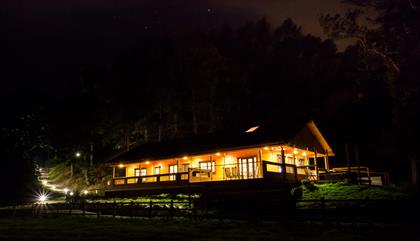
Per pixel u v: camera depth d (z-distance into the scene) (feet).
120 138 151.43
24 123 159.84
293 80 168.86
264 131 83.51
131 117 147.02
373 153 118.21
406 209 44.55
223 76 159.33
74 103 152.46
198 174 83.41
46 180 163.73
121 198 91.91
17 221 69.72
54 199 130.21
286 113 155.33
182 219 60.29
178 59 154.40
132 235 43.93
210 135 100.42
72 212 82.33
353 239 36.45
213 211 64.13
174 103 148.66
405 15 84.94
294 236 39.45
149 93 147.95
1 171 144.05
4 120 157.28
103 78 154.51
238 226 49.62
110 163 104.12
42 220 70.13
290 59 182.80
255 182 68.54
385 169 110.73
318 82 161.17
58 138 152.25
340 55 171.73
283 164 69.77
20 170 150.51
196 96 149.18
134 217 68.23
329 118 136.05
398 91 85.10
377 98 117.70
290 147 77.20
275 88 171.42
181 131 153.48
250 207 57.72
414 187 71.82
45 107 164.35
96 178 143.23
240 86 161.79
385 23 88.38
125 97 150.00
